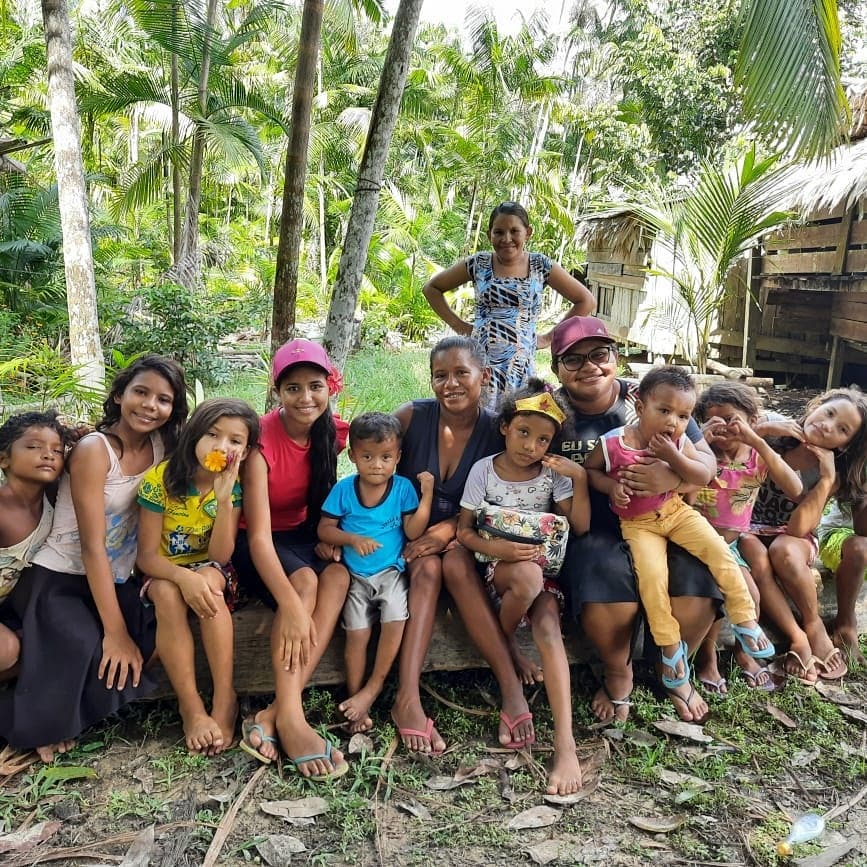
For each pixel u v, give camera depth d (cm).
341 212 1825
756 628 272
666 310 1074
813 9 340
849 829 225
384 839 217
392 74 398
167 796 231
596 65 2105
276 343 448
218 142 1085
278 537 296
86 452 250
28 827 218
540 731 268
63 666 244
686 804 232
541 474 282
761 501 319
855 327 884
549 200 1755
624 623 270
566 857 211
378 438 266
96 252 1280
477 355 285
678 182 1093
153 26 1084
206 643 254
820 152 365
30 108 1304
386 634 269
